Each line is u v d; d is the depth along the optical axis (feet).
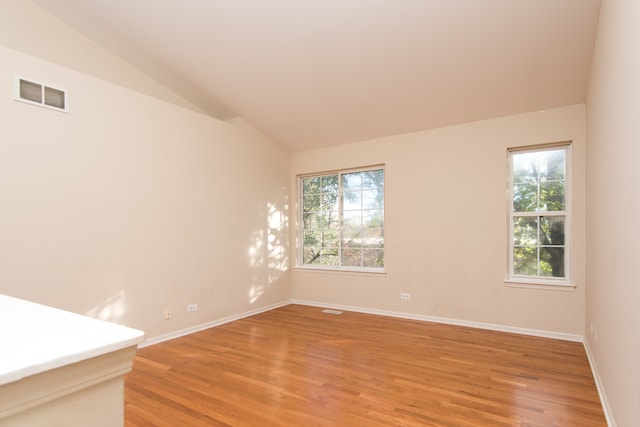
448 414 7.60
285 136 17.83
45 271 9.89
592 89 10.24
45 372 1.91
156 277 12.67
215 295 14.82
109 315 11.29
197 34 11.43
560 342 12.25
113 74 12.82
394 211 16.19
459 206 14.61
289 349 11.78
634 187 5.14
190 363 10.59
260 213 17.34
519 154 13.96
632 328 5.32
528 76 11.56
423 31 10.32
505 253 13.66
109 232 11.39
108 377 2.23
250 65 12.77
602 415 7.52
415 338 12.83
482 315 14.06
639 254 4.87
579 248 12.38
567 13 9.09
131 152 12.08
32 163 9.70
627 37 5.48
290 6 9.98
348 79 12.96
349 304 17.44
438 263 15.03
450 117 14.34
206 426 7.21
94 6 10.84
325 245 18.81
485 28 9.93
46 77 10.07
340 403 8.11
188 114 14.05
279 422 7.34
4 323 2.75
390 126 15.66
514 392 8.57
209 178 14.79
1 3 10.36
